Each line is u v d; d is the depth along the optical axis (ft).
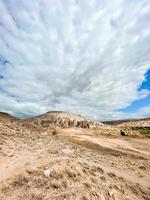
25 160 43.14
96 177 38.58
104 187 33.50
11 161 42.06
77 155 66.13
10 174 34.06
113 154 96.02
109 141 142.00
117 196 31.63
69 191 27.66
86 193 28.22
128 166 69.31
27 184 29.14
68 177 32.83
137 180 53.11
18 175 33.06
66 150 73.00
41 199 25.12
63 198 25.49
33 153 51.62
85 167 44.45
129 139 158.20
